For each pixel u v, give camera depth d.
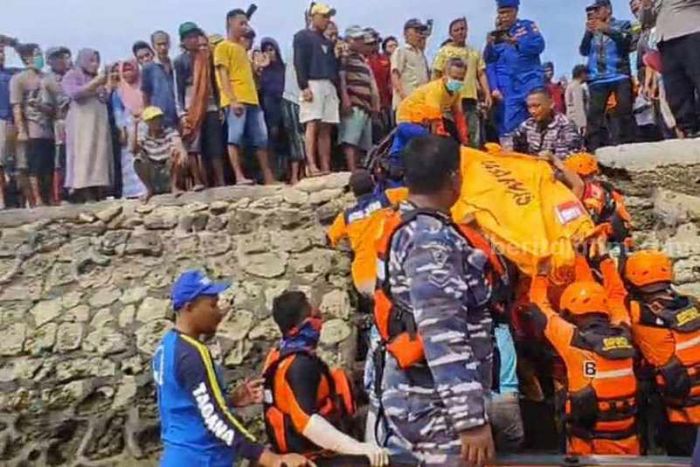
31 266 8.15
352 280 7.45
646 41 9.52
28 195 9.45
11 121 9.41
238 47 8.69
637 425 5.19
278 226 8.00
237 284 7.79
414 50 9.26
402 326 3.47
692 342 5.21
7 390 7.60
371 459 3.56
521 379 5.74
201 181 8.79
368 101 9.01
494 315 3.73
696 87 7.90
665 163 7.68
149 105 8.78
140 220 8.21
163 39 8.96
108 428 7.48
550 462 3.77
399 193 5.95
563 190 5.52
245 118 8.70
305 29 8.63
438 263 3.35
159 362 4.71
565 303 5.14
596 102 9.21
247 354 7.52
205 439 4.62
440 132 6.24
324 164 8.71
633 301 5.38
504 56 9.02
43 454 7.45
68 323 7.80
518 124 8.95
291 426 4.69
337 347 7.40
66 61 9.39
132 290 7.90
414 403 3.47
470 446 3.26
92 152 9.09
